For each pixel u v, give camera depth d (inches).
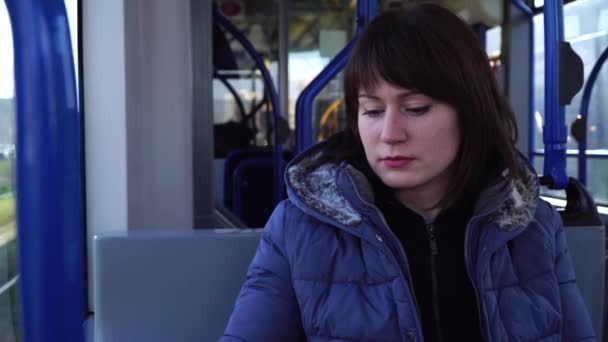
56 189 46.3
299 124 105.8
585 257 58.3
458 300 40.2
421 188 42.1
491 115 40.1
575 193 62.2
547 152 63.0
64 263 46.9
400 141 38.2
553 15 62.8
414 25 38.3
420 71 37.3
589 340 43.0
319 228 40.3
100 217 71.3
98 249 52.2
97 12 69.4
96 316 52.4
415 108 38.3
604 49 135.3
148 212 76.0
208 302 53.2
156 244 52.6
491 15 150.1
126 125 70.7
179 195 77.8
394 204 41.3
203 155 106.6
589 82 129.6
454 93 38.2
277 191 155.0
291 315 40.4
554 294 41.6
